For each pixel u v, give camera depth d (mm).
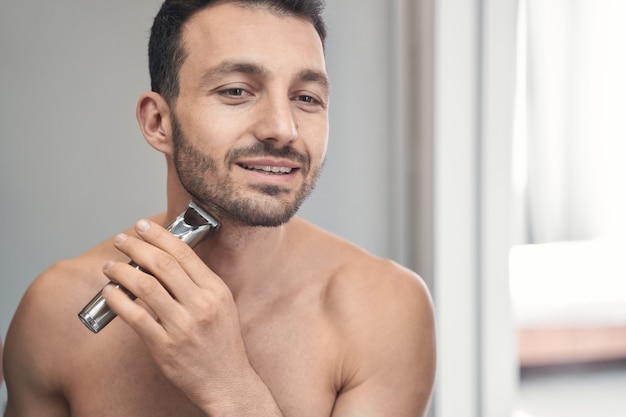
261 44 636
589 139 1819
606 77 1797
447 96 1350
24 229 1196
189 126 663
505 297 1419
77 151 1205
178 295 612
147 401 739
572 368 1773
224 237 707
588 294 1923
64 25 1180
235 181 646
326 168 1388
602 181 1844
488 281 1404
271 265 766
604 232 1878
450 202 1377
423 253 1421
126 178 1232
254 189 646
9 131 1174
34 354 773
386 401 741
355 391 740
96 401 746
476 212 1396
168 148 721
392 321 763
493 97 1366
